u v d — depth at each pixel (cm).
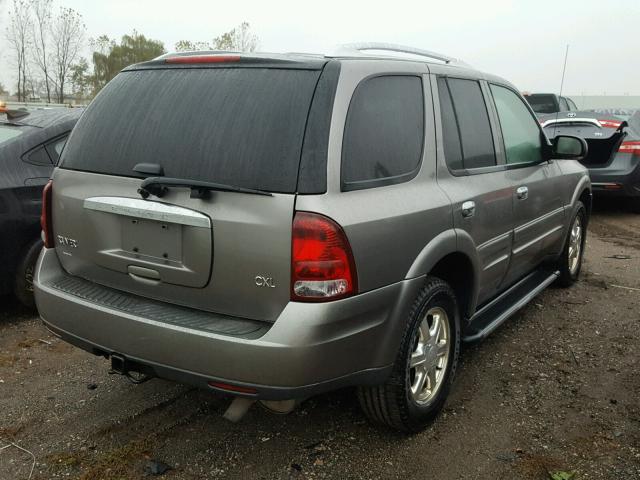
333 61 281
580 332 473
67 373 395
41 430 328
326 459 307
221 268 265
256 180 258
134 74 322
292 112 264
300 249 250
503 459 308
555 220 497
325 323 253
